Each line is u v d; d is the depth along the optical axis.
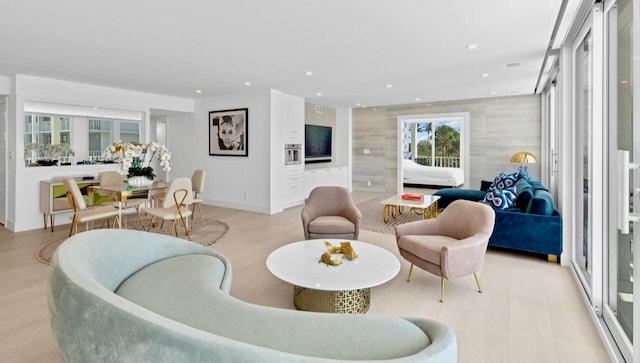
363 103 8.56
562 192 3.72
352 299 2.52
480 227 3.04
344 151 9.80
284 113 6.86
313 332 1.45
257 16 2.90
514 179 5.92
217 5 2.69
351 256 2.72
